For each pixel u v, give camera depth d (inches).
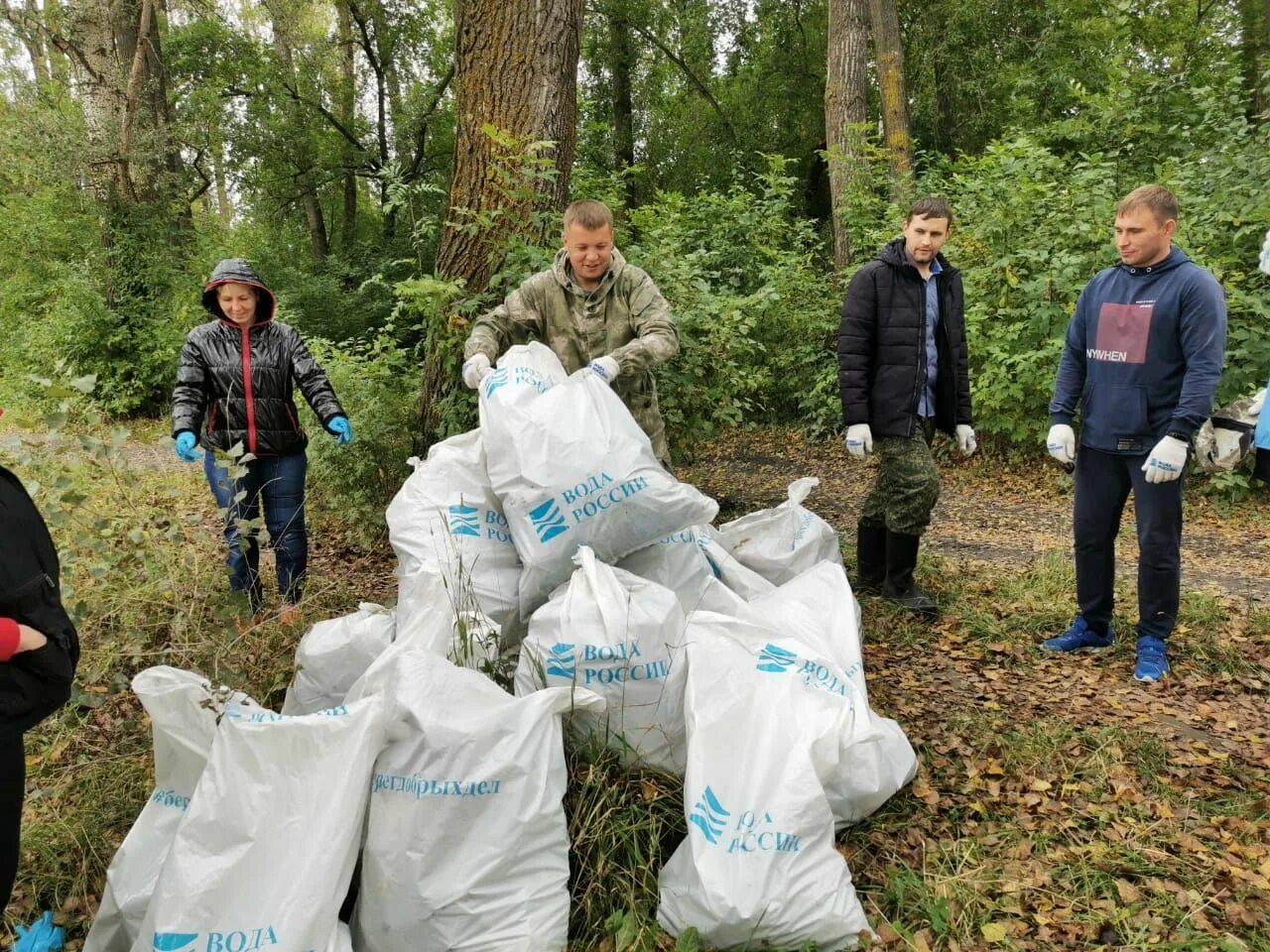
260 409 154.3
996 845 94.9
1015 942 81.1
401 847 74.6
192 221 571.2
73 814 97.3
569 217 135.2
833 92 492.7
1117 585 182.1
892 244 160.9
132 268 504.4
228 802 72.0
